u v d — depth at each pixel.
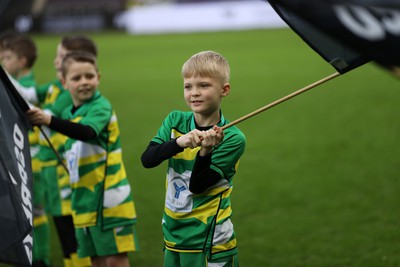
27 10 13.13
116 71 21.81
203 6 38.47
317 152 10.27
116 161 5.02
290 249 6.36
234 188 8.55
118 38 34.41
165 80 19.33
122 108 14.98
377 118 12.62
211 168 3.78
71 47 5.96
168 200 3.98
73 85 4.93
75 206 5.02
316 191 8.27
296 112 13.66
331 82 17.44
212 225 3.87
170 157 3.79
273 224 7.12
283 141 11.14
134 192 8.48
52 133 5.67
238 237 6.78
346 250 6.25
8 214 3.37
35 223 6.08
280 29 34.69
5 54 6.45
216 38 31.86
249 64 22.14
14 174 3.62
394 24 2.51
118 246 4.99
